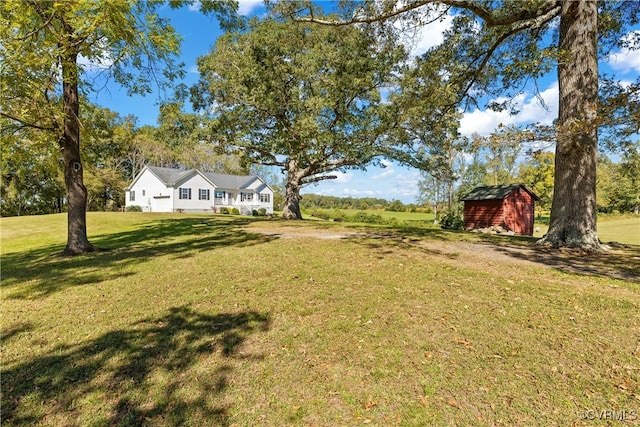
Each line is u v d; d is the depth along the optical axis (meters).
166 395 2.47
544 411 2.25
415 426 2.15
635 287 4.40
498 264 5.83
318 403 2.37
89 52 6.45
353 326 3.49
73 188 8.05
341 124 15.85
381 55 13.23
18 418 2.23
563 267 5.55
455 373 2.68
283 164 19.94
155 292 4.75
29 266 6.66
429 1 6.79
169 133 16.88
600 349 2.95
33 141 7.78
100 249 8.43
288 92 15.38
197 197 31.25
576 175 6.98
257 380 2.64
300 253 7.07
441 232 10.95
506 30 8.59
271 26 13.68
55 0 5.50
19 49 5.46
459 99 10.23
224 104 16.03
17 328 3.61
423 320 3.58
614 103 4.47
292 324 3.58
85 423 2.19
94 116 9.32
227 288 4.80
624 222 28.02
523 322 3.48
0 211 30.86
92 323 3.72
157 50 7.43
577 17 6.78
